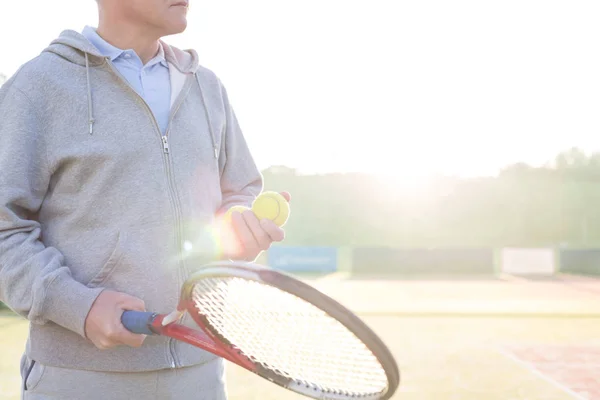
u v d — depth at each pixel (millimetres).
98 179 1621
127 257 1612
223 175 2002
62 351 1604
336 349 1278
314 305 1112
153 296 1631
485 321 10000
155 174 1653
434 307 11945
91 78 1667
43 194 1658
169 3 1724
